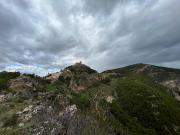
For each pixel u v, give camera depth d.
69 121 19.47
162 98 115.88
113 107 82.38
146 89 116.12
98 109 54.56
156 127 89.00
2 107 30.14
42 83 56.62
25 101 34.66
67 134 18.20
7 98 36.66
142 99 104.62
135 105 97.62
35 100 35.44
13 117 25.91
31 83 50.84
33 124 21.23
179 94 160.62
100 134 21.92
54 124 19.14
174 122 96.19
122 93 103.50
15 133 20.91
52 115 20.28
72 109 23.69
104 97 85.38
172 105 114.81
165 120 94.88
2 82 49.47
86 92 75.19
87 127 20.62
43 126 19.30
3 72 61.34
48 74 72.69
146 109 98.25
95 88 87.69
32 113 26.22
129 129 73.44
